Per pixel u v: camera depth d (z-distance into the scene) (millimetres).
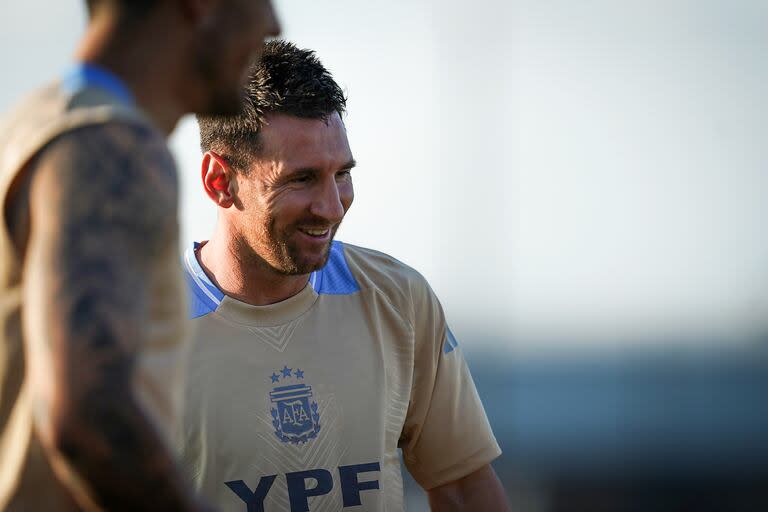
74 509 5863
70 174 5344
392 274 10172
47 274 5191
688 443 39969
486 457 10484
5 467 5859
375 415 9609
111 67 5844
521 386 46156
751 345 50000
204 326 9484
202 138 9531
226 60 6129
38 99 5875
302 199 9227
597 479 36281
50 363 5082
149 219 5426
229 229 9555
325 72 9492
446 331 10406
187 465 9250
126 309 5219
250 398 9336
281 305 9617
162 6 5875
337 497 9406
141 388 5809
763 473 37625
